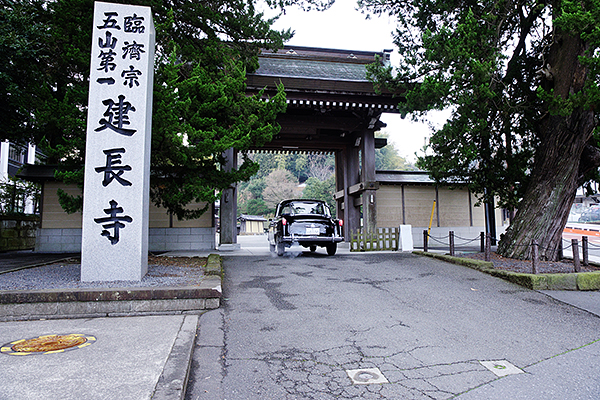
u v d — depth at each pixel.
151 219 13.35
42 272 6.54
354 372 3.25
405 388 2.98
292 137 16.05
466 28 8.29
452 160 9.55
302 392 2.88
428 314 4.96
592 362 3.56
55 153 7.44
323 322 4.55
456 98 8.55
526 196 9.12
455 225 16.52
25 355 3.16
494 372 3.31
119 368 2.88
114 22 6.08
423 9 10.12
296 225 10.56
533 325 4.61
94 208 5.69
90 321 4.40
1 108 9.25
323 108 13.76
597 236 21.22
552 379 3.19
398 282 6.79
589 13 6.11
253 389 2.91
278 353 3.62
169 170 8.50
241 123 8.39
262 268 8.20
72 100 7.66
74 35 7.46
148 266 7.38
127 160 5.84
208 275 6.15
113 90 5.95
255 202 57.19
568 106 7.02
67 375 2.72
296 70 15.38
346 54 17.59
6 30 8.04
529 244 8.63
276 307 5.13
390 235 12.87
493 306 5.36
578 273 6.53
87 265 5.59
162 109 7.09
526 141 10.23
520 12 9.49
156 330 4.00
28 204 17.55
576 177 8.59
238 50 9.91
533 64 9.59
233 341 3.90
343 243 16.55
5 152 17.73
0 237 13.59
